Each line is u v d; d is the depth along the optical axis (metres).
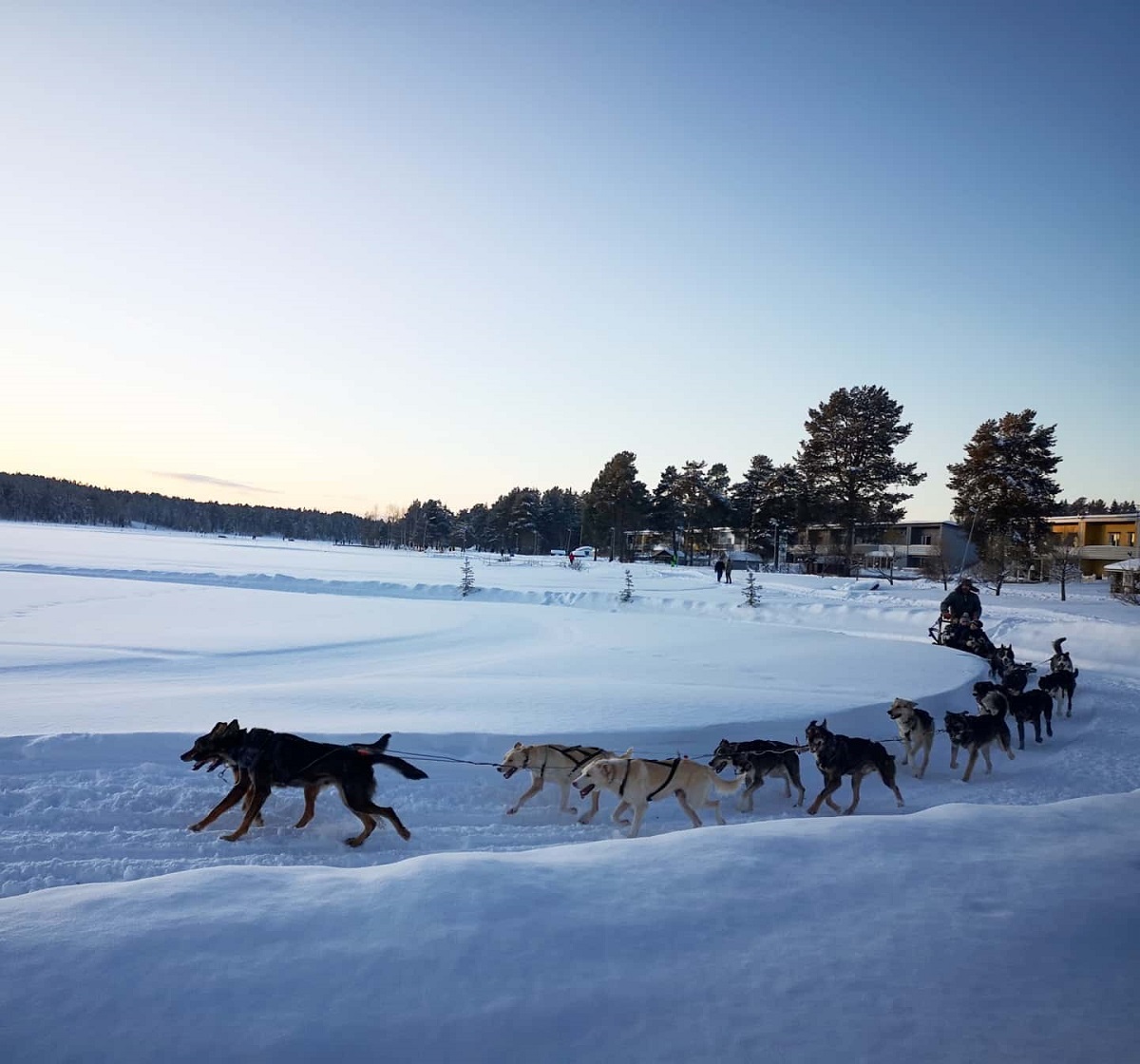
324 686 12.88
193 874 4.37
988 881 4.71
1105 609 31.00
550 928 3.84
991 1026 3.28
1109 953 3.96
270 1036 2.98
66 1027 2.97
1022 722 12.91
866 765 9.25
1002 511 57.41
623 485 93.12
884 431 64.06
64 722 9.83
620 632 23.62
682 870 4.66
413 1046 3.00
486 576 50.25
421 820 7.88
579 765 8.37
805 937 3.93
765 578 49.97
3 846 6.40
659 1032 3.16
